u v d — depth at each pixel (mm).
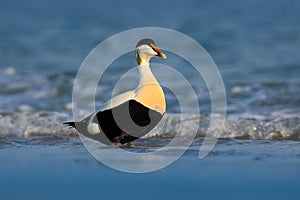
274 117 13570
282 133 12258
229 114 14086
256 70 20031
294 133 12250
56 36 30562
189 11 42031
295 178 8461
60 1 51469
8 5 49844
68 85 18562
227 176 8680
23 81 19234
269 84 17516
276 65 20797
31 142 11992
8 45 27672
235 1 47031
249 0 47344
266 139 12031
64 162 9781
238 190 7980
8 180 8609
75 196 7801
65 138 12281
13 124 13539
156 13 41188
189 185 8258
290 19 35250
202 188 8102
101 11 43281
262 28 31109
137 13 41500
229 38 27766
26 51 25969
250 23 33562
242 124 12758
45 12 43938
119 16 39531
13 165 9594
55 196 7809
